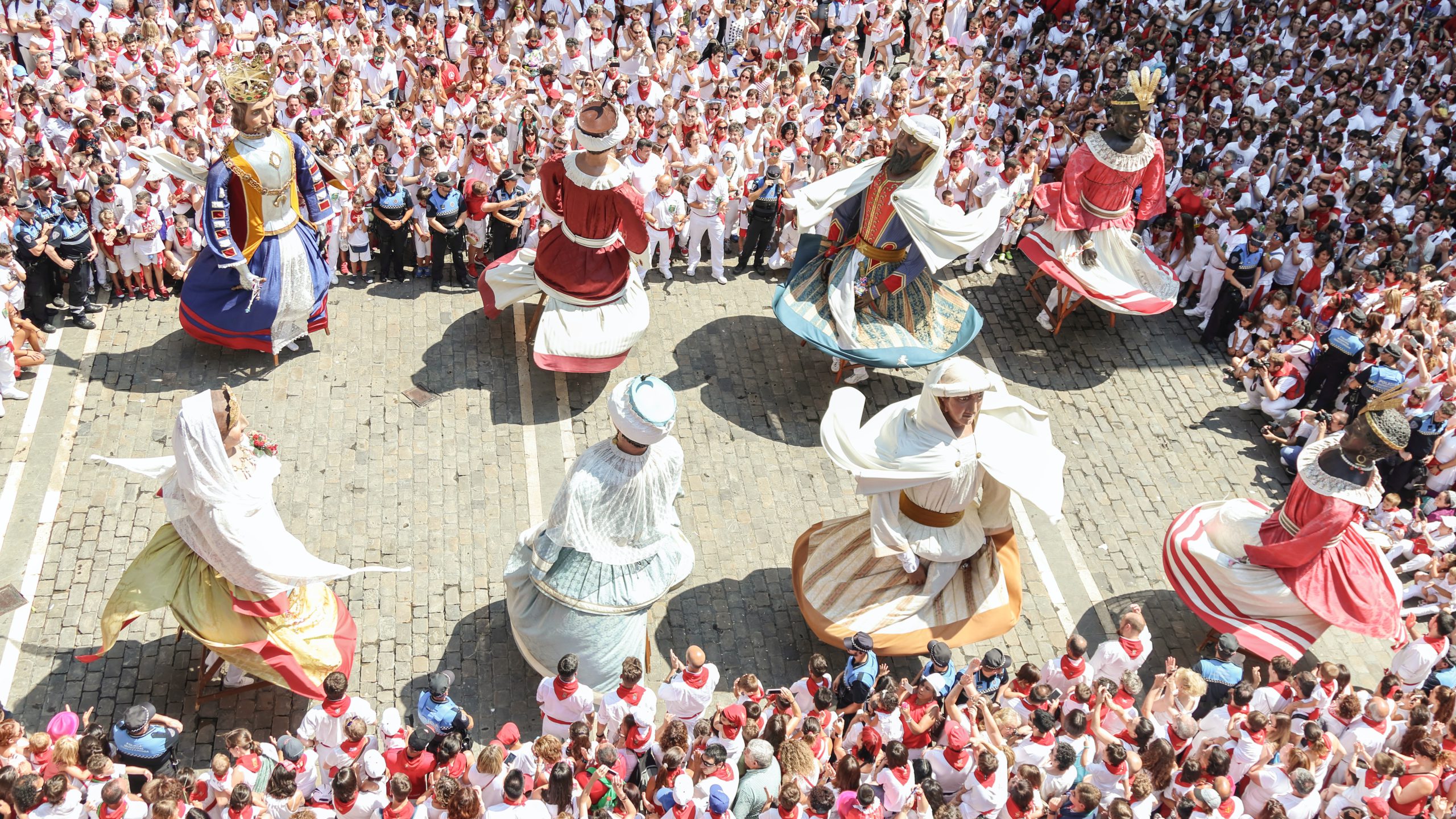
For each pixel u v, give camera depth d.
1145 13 25.56
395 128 17.59
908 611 12.53
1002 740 10.71
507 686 12.47
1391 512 14.85
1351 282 17.72
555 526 11.41
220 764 9.81
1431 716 11.52
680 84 21.97
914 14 23.86
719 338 17.59
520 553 12.09
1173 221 19.53
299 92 19.67
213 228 14.38
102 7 20.00
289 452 14.66
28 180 16.77
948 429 11.97
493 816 9.29
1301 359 16.66
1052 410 17.02
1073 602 14.25
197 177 15.08
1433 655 12.41
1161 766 10.42
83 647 12.23
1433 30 24.88
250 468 10.76
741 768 10.57
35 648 12.16
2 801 9.21
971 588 12.72
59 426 14.64
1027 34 24.50
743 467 15.44
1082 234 17.31
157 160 14.80
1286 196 19.05
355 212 17.16
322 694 11.35
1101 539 15.08
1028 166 19.19
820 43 25.50
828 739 10.77
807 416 16.36
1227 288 17.95
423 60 20.69
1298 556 12.61
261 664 11.17
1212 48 24.33
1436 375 15.52
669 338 17.48
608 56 22.27
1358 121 22.72
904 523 12.51
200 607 11.06
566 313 15.64
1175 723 11.19
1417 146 22.23
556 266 15.51
